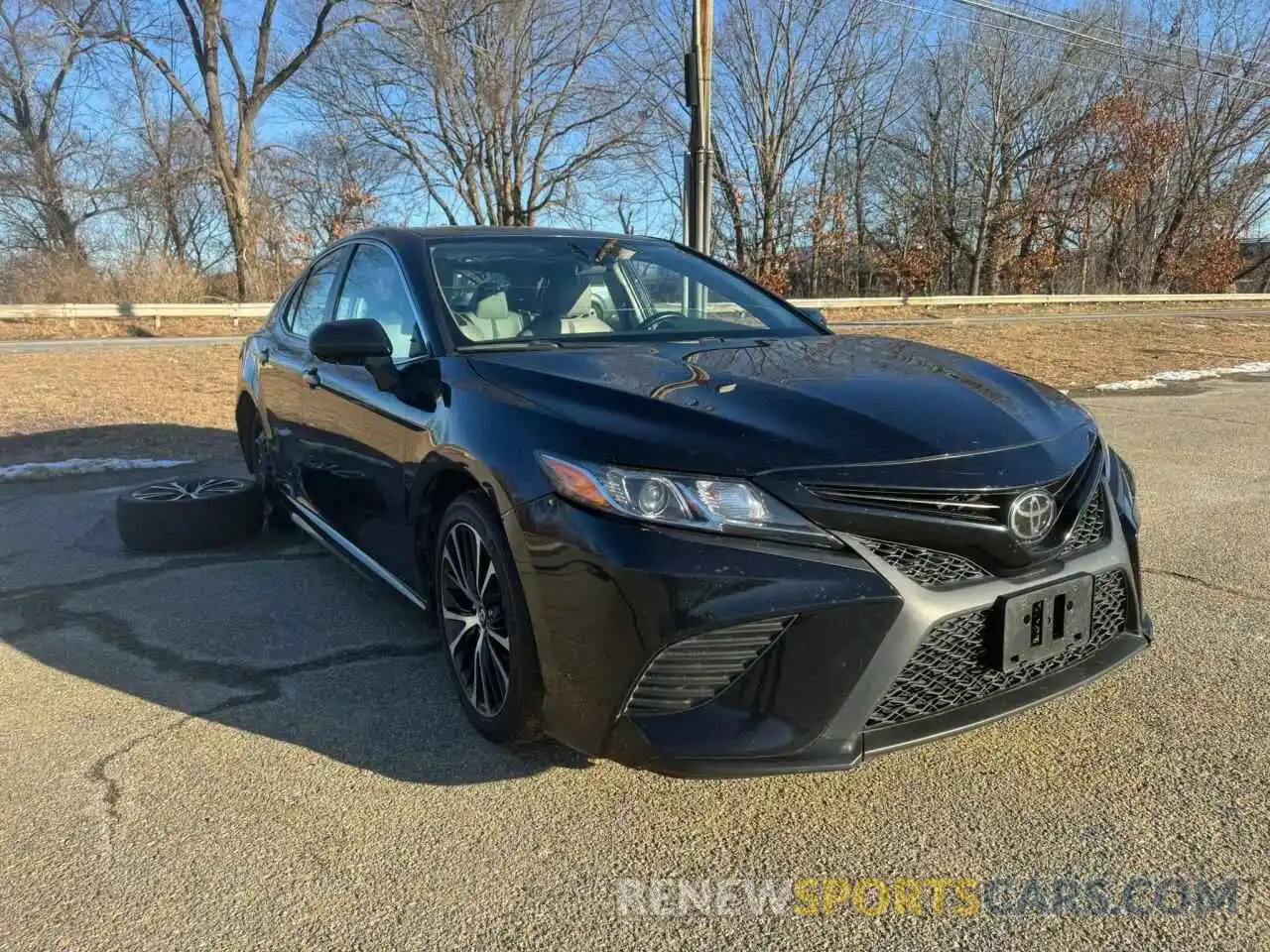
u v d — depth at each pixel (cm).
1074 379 1207
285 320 493
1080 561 245
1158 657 335
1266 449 722
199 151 3136
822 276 4162
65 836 240
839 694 216
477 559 271
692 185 1084
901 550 221
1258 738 279
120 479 656
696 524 215
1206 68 3628
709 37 1057
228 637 373
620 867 226
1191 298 3397
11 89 3012
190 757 279
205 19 2752
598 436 233
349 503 374
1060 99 3838
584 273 370
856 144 4112
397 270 363
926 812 246
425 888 219
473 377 287
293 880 222
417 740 288
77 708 312
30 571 458
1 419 876
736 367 279
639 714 222
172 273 2516
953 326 2119
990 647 231
